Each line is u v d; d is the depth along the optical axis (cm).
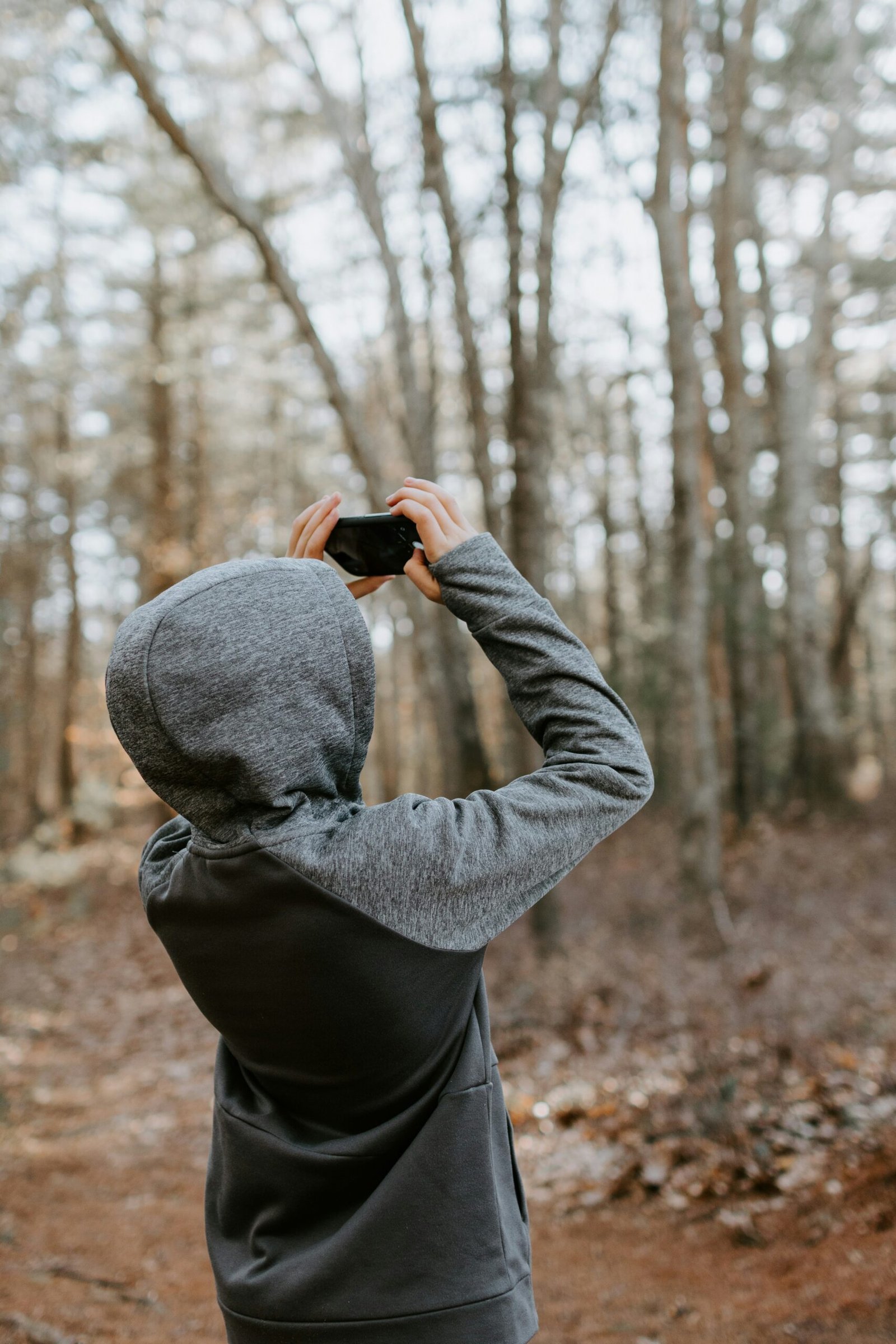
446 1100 119
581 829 121
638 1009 793
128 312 2045
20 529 2555
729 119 1504
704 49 1569
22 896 1839
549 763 128
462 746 1188
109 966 1364
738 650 1700
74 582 2538
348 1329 113
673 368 1044
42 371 1944
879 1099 486
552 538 2636
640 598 2684
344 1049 117
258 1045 123
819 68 1617
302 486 2575
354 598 150
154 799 2117
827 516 2477
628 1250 425
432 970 116
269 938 115
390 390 2155
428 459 1140
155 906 128
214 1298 395
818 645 1734
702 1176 479
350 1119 122
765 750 1962
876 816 1598
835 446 2409
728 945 951
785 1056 571
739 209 1585
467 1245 116
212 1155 142
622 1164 527
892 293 1806
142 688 116
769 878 1276
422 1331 113
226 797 119
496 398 1664
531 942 1070
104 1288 395
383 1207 115
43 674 3123
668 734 2195
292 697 117
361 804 131
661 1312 346
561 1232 462
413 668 2508
